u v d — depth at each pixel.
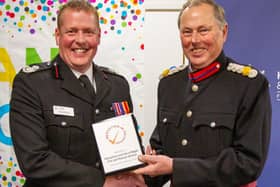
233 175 1.33
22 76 1.55
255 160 1.34
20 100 1.51
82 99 1.55
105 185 1.43
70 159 1.50
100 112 1.56
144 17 2.10
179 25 1.44
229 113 1.39
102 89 1.61
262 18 2.01
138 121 2.12
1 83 2.15
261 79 1.41
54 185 1.43
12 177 2.16
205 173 1.34
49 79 1.55
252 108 1.38
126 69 2.12
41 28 2.13
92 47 1.54
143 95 2.12
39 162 1.42
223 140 1.38
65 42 1.52
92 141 1.52
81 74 1.59
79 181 1.43
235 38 2.03
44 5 2.13
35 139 1.45
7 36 2.14
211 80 1.45
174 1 2.08
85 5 1.54
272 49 2.01
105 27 2.11
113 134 1.41
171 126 1.50
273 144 2.02
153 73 2.11
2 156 2.16
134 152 1.40
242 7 2.02
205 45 1.39
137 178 1.49
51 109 1.50
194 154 1.42
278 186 2.03
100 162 1.43
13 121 1.51
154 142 1.61
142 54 2.11
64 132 1.49
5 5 2.14
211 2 1.40
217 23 1.38
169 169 1.36
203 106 1.43
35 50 2.14
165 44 2.10
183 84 1.55
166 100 1.57
